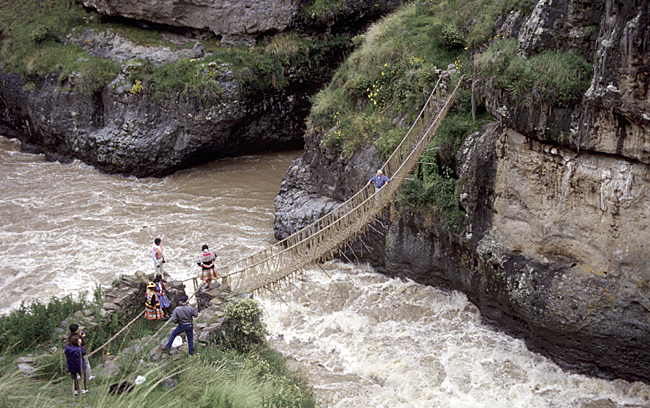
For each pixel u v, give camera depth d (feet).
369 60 65.05
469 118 51.80
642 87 33.27
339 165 61.16
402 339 47.39
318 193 64.34
